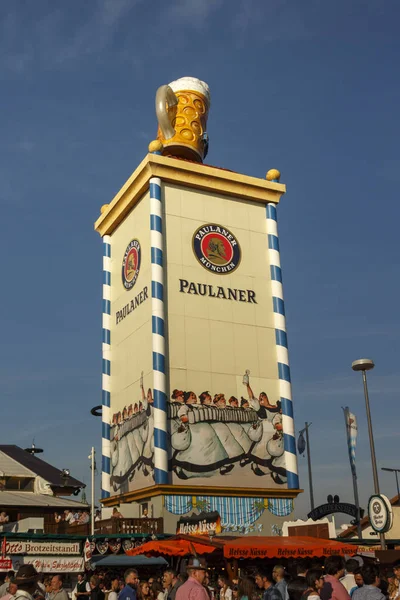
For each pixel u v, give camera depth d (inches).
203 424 1818.4
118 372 2053.4
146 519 1609.3
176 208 2005.4
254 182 2113.7
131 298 2041.1
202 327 1919.3
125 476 1904.5
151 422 1793.8
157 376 1788.9
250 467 1836.9
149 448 1786.4
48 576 1294.3
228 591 1028.5
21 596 445.7
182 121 2217.0
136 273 2030.0
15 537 1358.3
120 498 1845.5
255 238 2102.6
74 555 1414.9
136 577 738.8
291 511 1836.9
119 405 2014.0
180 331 1884.8
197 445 1791.3
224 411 1859.0
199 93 2283.5
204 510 1723.7
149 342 1882.4
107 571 1396.4
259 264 2079.2
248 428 1873.8
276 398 1951.3
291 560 1207.6
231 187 2084.2
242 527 1755.7
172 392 1813.5
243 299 2010.3
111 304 2176.4
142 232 2026.3
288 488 1857.8
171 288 1915.6
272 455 1879.9
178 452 1760.6
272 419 1920.5
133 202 2089.1
